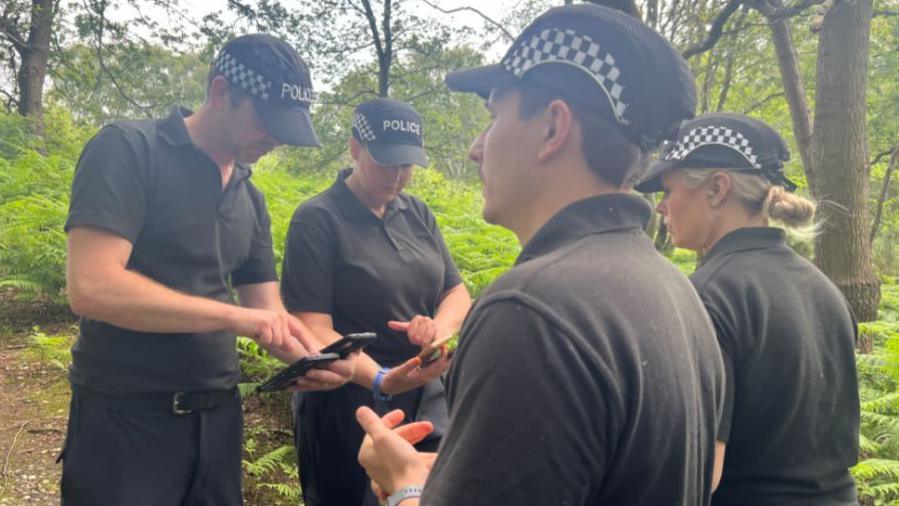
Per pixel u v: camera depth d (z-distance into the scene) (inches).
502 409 28.8
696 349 35.5
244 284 87.5
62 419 148.7
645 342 30.7
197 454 74.4
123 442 70.4
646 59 34.1
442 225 315.6
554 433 28.2
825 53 149.1
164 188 69.4
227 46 70.9
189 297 67.4
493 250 253.0
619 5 40.0
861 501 132.6
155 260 70.4
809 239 61.9
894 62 449.1
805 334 52.7
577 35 34.6
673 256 323.9
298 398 96.0
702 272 57.0
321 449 92.7
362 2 471.8
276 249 209.5
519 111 36.8
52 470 126.9
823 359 53.7
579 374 28.5
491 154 38.4
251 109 70.5
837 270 149.2
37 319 220.8
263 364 161.6
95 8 531.2
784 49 205.2
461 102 586.9
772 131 60.3
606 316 30.2
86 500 70.4
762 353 51.8
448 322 95.6
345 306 91.8
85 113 674.8
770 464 52.8
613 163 35.3
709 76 465.1
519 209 38.2
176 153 70.6
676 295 35.4
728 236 58.6
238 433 80.2
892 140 486.0
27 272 220.2
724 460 54.3
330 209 92.7
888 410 148.2
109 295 62.9
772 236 57.6
